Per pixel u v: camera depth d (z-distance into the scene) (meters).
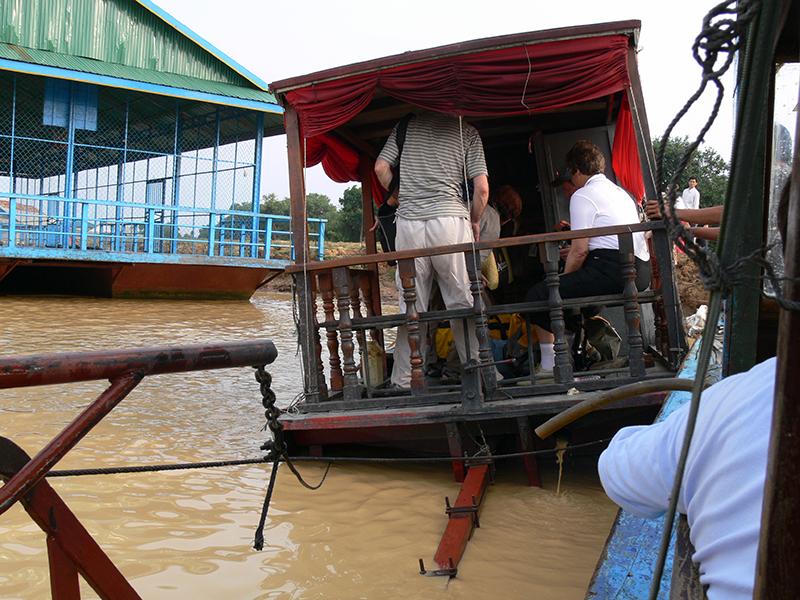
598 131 6.89
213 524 3.70
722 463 0.97
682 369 3.98
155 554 3.28
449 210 5.04
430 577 3.09
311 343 5.11
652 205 4.47
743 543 0.91
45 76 16.34
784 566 0.77
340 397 5.34
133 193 19.94
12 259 16.11
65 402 6.36
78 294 19.19
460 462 4.52
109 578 1.59
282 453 2.21
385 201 5.59
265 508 2.20
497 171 8.48
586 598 1.75
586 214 4.80
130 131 20.98
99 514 3.76
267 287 27.64
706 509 0.99
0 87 17.80
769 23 0.82
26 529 3.50
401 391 5.43
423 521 3.81
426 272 5.16
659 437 1.21
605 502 4.15
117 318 13.64
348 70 4.98
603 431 4.52
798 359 0.75
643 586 1.78
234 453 5.12
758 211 1.72
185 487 4.29
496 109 4.86
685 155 0.86
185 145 21.66
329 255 27.86
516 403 4.37
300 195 5.23
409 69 4.93
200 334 12.09
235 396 7.29
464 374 4.46
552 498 4.23
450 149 5.06
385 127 6.90
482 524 3.80
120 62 17.77
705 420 1.06
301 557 3.30
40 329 11.42
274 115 19.91
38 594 2.82
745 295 1.85
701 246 0.85
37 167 21.94
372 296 7.20
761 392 0.98
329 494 4.27
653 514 1.27
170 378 8.11
